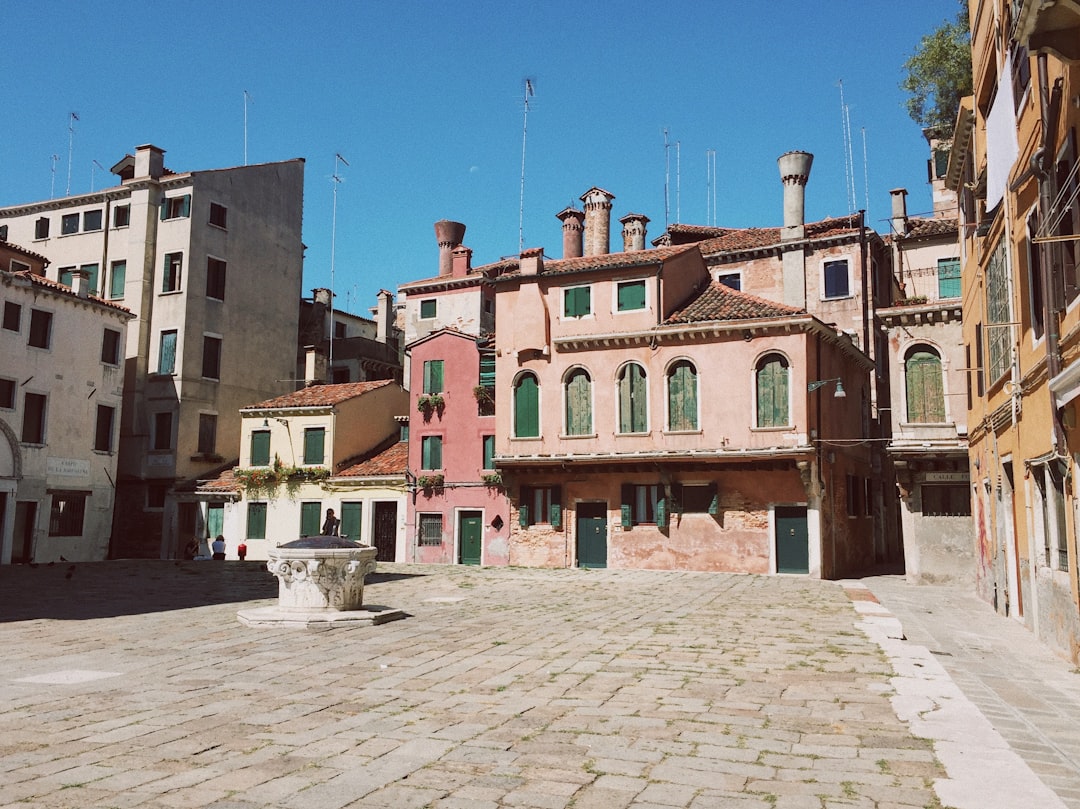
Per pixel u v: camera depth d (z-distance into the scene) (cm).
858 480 3058
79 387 3466
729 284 3428
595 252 3784
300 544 1423
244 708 787
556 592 2025
